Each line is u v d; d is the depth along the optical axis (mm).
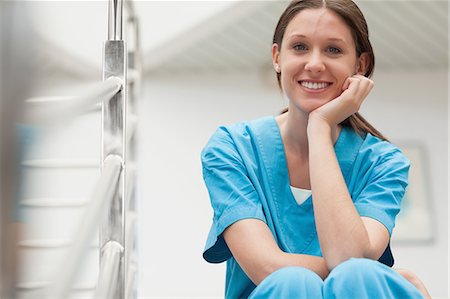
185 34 4172
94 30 3285
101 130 1282
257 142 1384
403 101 4965
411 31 4352
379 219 1241
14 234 363
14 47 366
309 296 974
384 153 1369
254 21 4066
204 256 1320
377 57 4797
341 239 1141
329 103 1281
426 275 4793
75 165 1207
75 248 616
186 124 4852
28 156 388
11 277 362
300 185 1360
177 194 4762
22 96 365
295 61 1294
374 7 4047
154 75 4875
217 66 4781
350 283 968
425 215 4852
